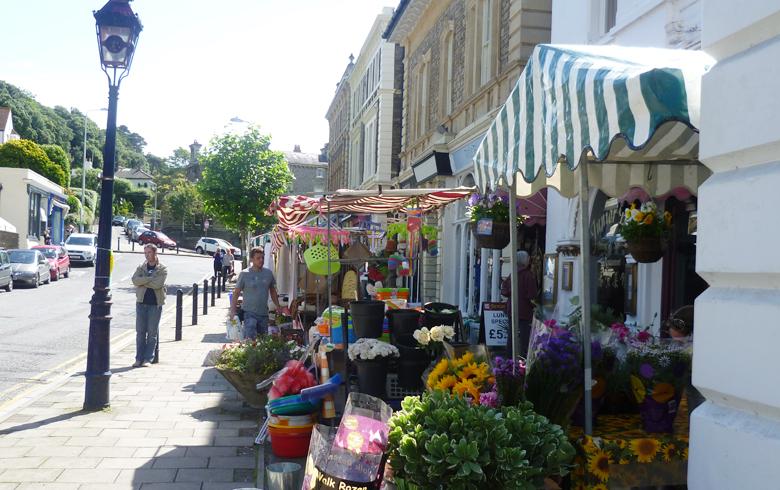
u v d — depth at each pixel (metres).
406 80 22.77
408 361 6.59
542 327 4.10
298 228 10.47
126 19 7.84
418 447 3.47
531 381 3.95
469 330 11.01
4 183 44.22
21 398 8.55
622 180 5.89
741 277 2.55
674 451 3.80
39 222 49.09
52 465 5.87
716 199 2.67
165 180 110.62
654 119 2.84
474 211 9.04
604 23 9.30
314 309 11.70
